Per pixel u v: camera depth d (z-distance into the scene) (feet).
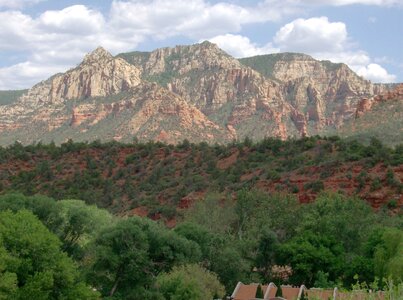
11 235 133.69
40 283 127.54
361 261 204.33
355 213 248.11
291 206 277.64
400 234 192.24
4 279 120.47
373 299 62.64
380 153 345.51
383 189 315.37
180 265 186.91
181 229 223.10
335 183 330.75
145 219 193.88
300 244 226.99
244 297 191.11
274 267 261.65
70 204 248.32
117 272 175.42
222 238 225.56
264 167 377.71
